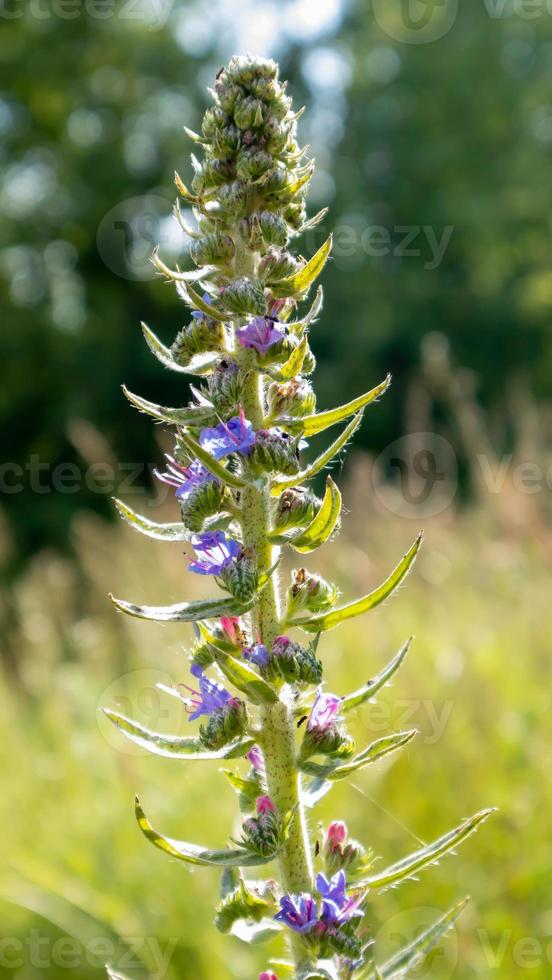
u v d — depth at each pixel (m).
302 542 0.67
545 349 4.41
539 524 1.59
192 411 0.67
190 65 4.91
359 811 1.07
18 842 1.14
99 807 1.20
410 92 4.61
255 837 0.65
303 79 4.92
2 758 1.40
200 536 0.67
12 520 3.87
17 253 4.73
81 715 1.50
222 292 0.67
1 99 4.86
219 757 0.66
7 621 2.13
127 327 4.48
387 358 4.28
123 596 1.77
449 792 1.09
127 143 4.75
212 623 0.69
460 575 1.65
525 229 4.48
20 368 4.46
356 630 1.46
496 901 0.97
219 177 0.68
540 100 4.60
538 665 1.33
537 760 1.13
